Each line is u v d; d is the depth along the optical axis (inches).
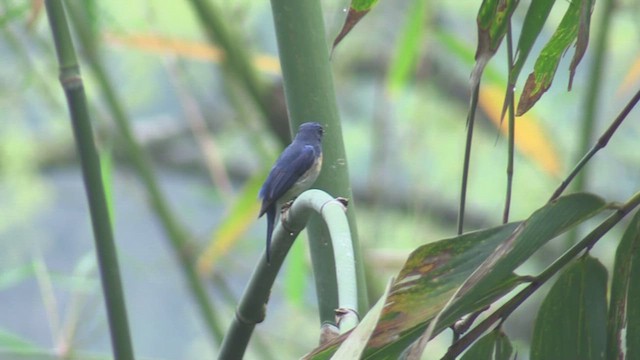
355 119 696.4
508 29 348.5
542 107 617.3
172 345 824.3
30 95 490.6
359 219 645.9
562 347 349.4
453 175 629.0
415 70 539.5
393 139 558.9
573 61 346.9
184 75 415.2
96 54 388.2
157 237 772.6
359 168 683.4
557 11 558.9
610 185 637.3
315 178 357.7
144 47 394.0
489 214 645.3
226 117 635.5
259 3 498.9
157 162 696.4
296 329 544.7
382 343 346.0
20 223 592.4
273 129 383.9
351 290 345.7
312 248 356.8
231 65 383.2
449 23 600.1
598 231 347.9
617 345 349.1
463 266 346.0
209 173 691.4
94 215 359.9
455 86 646.5
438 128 625.0
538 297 592.4
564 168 398.6
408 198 610.2
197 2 383.6
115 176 595.2
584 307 349.1
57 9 359.3
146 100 601.6
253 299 353.4
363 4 351.6
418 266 346.0
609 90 569.6
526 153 391.5
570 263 349.1
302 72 357.7
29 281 836.6
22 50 393.4
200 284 387.9
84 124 359.3
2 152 585.6
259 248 418.6
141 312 816.3
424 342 342.6
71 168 711.7
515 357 348.8
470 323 349.4
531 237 345.7
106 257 359.9
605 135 348.2
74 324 381.7
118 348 360.2
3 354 379.6
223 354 354.9
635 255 348.8
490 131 657.6
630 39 493.7
